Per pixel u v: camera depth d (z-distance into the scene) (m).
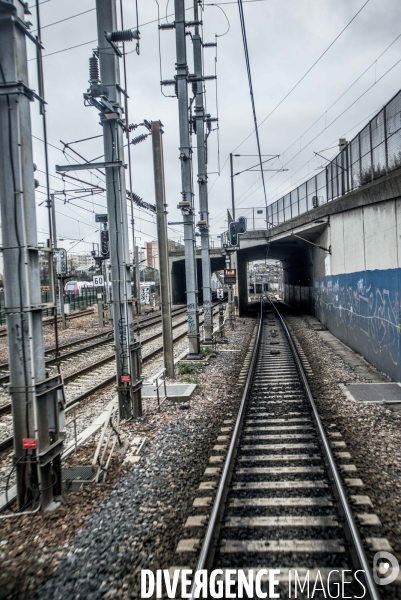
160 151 12.92
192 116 18.80
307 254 35.28
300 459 7.01
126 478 6.60
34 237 5.73
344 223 18.92
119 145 9.30
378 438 7.80
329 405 9.95
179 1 14.84
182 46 14.94
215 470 6.65
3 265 5.60
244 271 43.84
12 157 5.50
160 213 13.23
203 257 19.94
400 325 11.41
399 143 12.81
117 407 10.07
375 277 13.91
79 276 84.75
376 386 11.40
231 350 19.00
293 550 4.69
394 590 4.10
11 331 5.65
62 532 5.25
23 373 5.68
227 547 4.78
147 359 17.47
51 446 5.91
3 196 5.55
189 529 5.11
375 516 5.20
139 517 5.47
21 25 5.46
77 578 4.42
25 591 4.27
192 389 11.60
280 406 10.05
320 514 5.38
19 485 5.77
